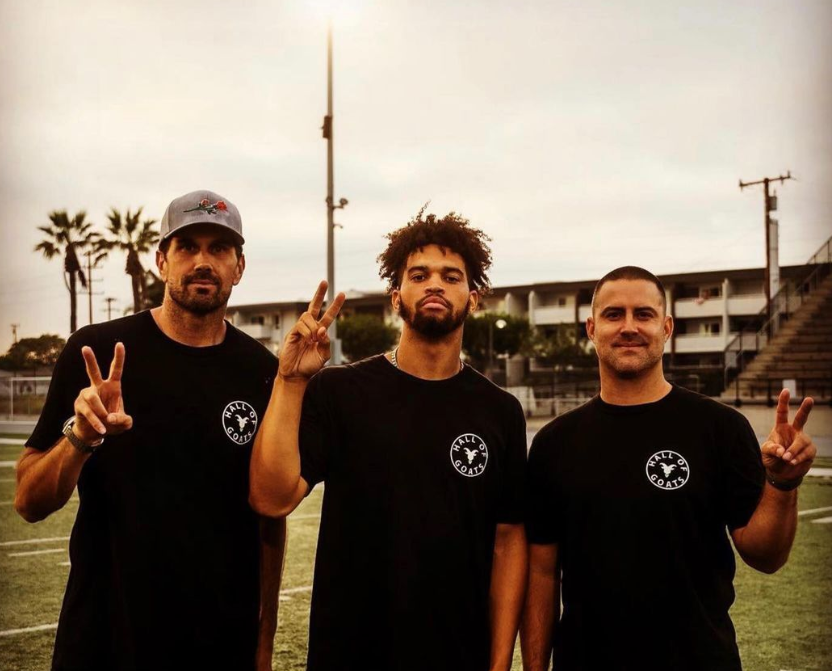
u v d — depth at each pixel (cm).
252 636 303
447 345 301
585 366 4775
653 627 278
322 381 301
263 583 317
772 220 3688
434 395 297
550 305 5912
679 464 285
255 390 309
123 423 255
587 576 289
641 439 292
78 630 281
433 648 279
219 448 296
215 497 294
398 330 5569
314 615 288
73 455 261
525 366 4247
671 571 279
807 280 2889
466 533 288
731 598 290
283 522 320
